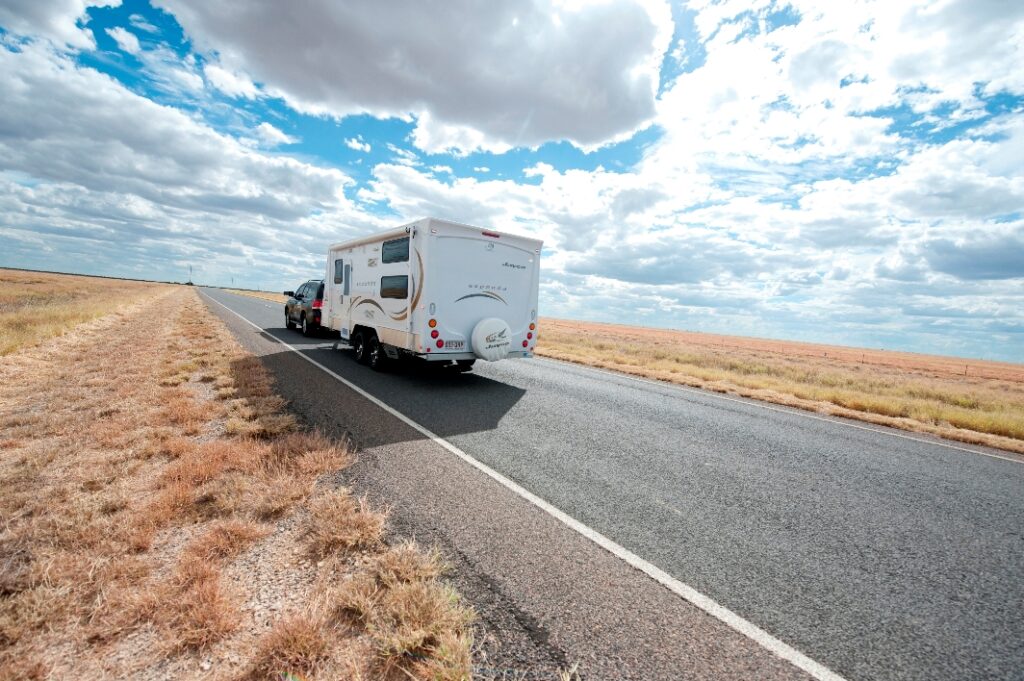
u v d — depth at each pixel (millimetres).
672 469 4605
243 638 2004
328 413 5855
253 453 4043
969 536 3490
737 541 3203
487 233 8352
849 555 3102
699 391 9438
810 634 2273
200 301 33938
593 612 2340
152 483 3459
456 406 6773
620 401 7793
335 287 12102
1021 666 2119
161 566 2496
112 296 33656
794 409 8273
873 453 5660
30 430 4512
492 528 3158
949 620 2447
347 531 2863
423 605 2189
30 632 2014
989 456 5875
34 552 2551
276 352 10836
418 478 3957
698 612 2393
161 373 7230
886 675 2027
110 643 1961
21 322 12133
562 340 23672
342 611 2221
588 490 3938
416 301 7887
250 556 2631
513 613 2293
